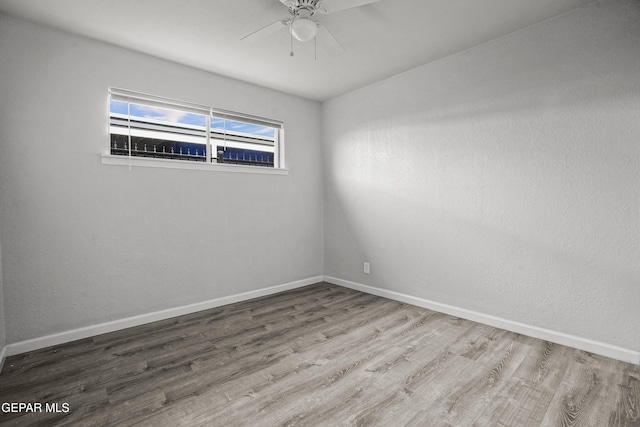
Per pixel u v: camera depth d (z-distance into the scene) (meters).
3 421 1.48
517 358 2.04
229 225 3.19
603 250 2.04
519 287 2.42
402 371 1.90
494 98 2.50
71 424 1.46
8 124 2.11
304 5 1.74
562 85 2.17
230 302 3.20
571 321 2.19
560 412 1.52
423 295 3.05
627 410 1.52
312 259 3.97
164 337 2.41
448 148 2.80
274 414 1.52
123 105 2.64
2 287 2.08
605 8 1.99
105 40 2.43
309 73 3.09
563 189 2.19
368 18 2.16
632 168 1.93
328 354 2.12
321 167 4.04
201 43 2.48
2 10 2.04
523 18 2.19
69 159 2.33
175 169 2.83
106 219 2.49
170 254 2.81
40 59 2.21
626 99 1.94
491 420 1.47
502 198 2.48
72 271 2.36
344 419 1.48
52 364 2.00
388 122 3.27
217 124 3.17
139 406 1.59
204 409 1.56
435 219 2.92
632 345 1.96
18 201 2.14
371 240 3.50
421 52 2.69
